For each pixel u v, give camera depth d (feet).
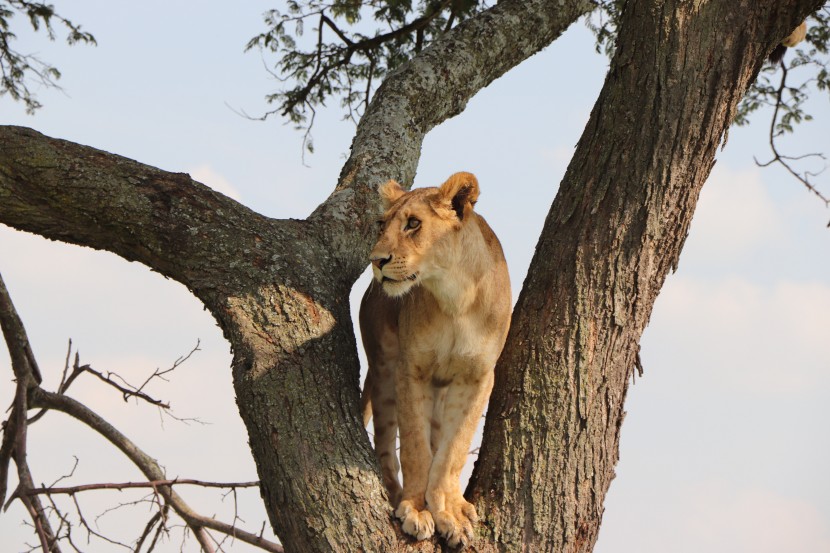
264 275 33.91
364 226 39.99
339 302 35.50
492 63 49.67
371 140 44.47
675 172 31.68
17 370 39.45
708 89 31.60
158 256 34.30
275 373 31.81
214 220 34.63
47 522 38.40
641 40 32.35
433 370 34.99
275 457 30.63
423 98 46.96
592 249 32.04
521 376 32.22
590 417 31.55
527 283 33.32
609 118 32.73
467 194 34.32
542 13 50.75
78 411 40.55
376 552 29.94
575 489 31.40
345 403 32.12
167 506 36.94
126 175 34.47
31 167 33.45
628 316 31.94
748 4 31.73
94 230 34.24
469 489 32.68
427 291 34.17
